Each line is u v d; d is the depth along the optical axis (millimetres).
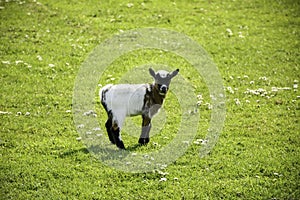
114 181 14789
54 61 24922
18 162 15547
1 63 24109
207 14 32688
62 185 14469
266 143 17609
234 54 27047
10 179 14625
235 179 15086
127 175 15078
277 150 17047
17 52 25625
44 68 23984
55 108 19953
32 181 14570
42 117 19156
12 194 13922
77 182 14609
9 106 19906
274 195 14266
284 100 21484
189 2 34719
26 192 14086
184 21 31312
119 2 33719
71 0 33438
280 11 33438
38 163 15570
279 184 14812
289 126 18969
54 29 28875
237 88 22766
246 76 24078
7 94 21016
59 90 21781
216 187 14586
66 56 25625
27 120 18734
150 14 32000
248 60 26297
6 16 29656
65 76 23375
